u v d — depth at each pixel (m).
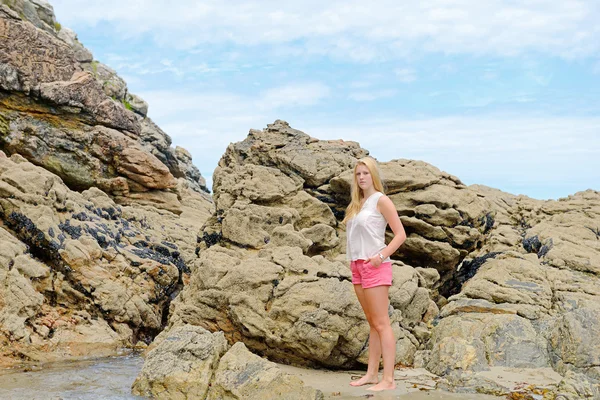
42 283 10.14
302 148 13.10
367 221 7.07
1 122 18.45
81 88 19.98
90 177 19.48
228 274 8.92
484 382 7.12
